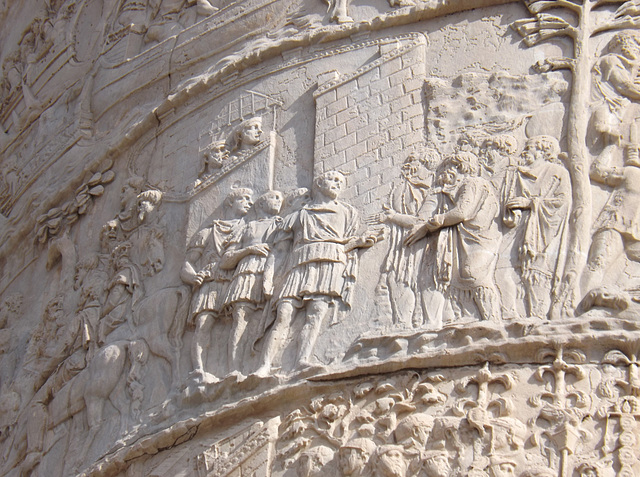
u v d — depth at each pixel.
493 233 6.69
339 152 7.32
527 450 5.82
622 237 6.55
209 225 7.45
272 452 6.21
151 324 7.25
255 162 7.59
